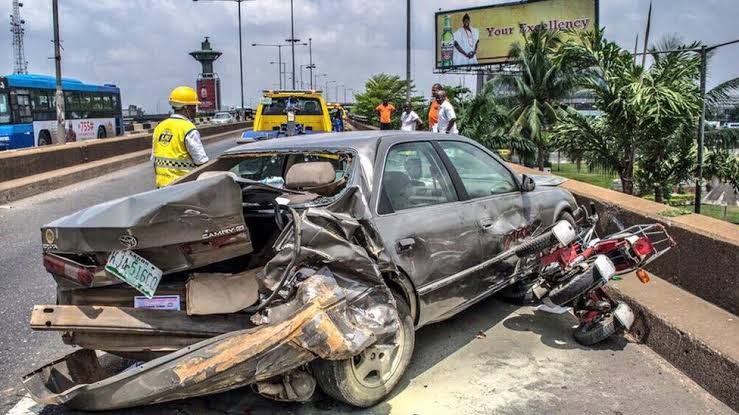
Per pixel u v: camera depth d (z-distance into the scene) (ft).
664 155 55.52
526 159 94.12
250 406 12.66
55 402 10.93
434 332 16.81
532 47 103.50
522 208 17.98
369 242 12.25
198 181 11.12
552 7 130.82
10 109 78.54
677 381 13.88
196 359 10.32
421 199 14.69
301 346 10.55
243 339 10.46
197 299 11.03
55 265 10.98
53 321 10.63
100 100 105.09
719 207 103.19
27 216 34.60
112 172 57.47
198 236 10.69
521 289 19.06
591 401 12.89
